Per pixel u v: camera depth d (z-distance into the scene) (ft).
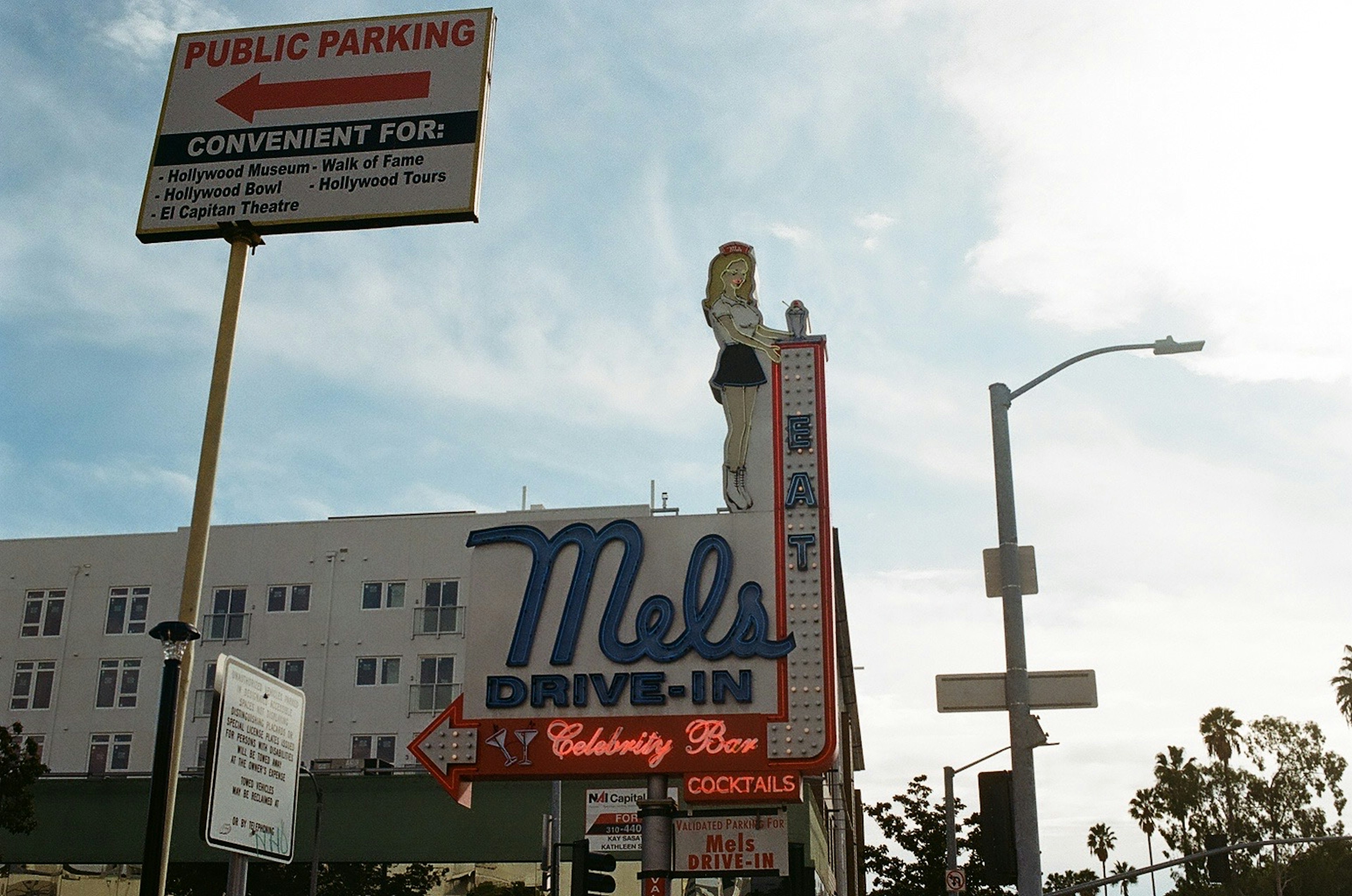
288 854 54.75
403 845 145.18
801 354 73.26
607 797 138.00
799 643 67.77
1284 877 311.47
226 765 50.06
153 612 189.88
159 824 42.01
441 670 180.45
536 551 71.97
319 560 188.03
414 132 60.85
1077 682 54.60
